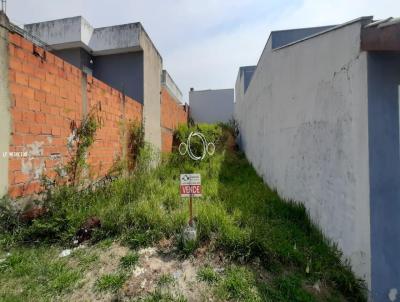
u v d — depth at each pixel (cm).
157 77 782
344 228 244
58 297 181
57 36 623
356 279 216
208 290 194
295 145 388
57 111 314
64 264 217
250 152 886
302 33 509
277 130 487
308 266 225
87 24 641
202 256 233
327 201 281
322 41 288
